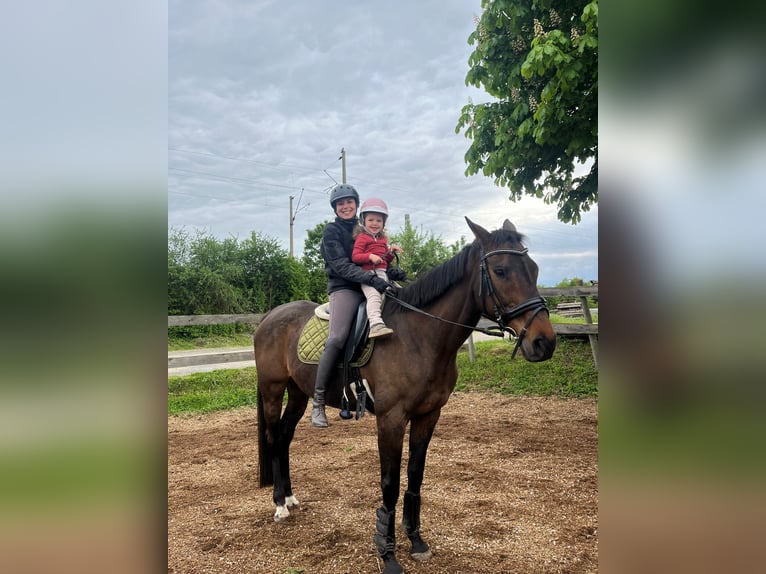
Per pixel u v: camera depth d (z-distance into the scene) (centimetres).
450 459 468
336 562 292
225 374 894
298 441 561
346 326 322
